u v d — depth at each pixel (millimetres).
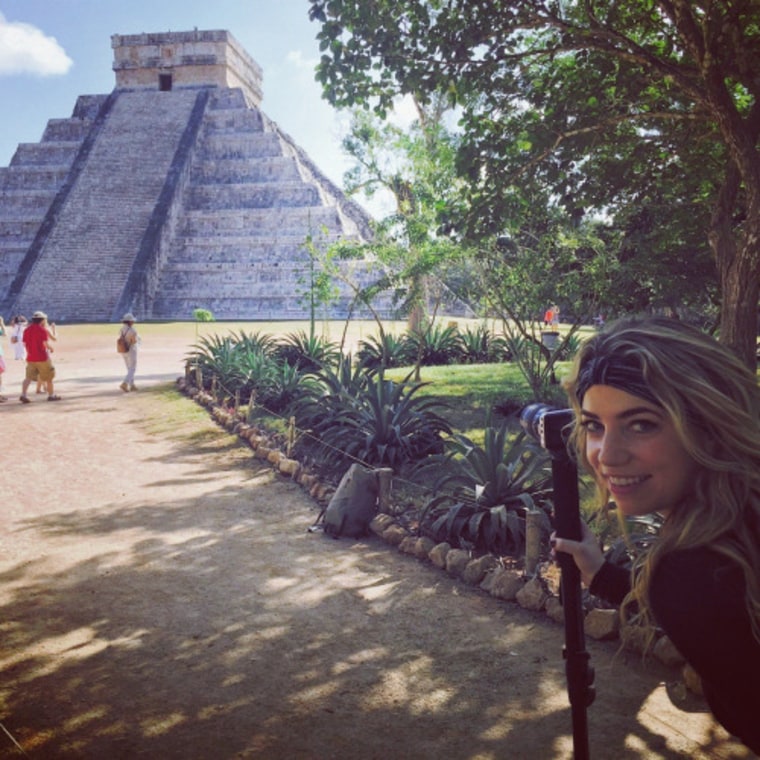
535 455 7781
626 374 1131
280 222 68000
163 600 5832
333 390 12617
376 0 8664
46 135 80875
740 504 1107
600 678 4539
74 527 7734
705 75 7738
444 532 7086
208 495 9000
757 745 1110
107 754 3752
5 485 9469
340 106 9414
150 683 4512
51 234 68125
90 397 17203
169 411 15078
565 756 3711
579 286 13414
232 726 4027
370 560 6797
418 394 16016
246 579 6293
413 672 4660
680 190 11836
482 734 3941
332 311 59750
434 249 14984
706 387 1090
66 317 62844
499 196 10117
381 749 3801
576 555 1581
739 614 1053
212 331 43281
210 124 78875
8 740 3865
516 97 10086
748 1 7492
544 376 14945
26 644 5043
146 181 71688
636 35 10625
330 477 9508
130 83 84500
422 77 9172
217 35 82312
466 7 8859
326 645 5051
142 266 64375
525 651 4953
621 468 1170
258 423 13070
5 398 17141
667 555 1150
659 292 13094
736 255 7758
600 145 10516
